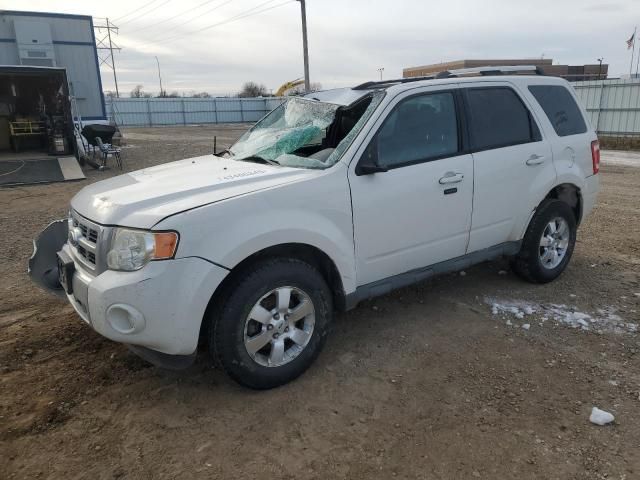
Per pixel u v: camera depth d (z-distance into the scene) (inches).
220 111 2079.2
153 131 1556.3
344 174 136.3
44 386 131.6
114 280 112.0
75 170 590.9
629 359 141.5
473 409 120.6
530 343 151.3
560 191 192.9
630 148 792.3
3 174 556.4
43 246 154.6
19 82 770.2
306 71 1139.9
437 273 161.8
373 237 142.6
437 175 152.6
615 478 98.3
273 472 101.9
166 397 127.0
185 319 112.9
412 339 155.1
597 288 192.2
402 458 105.0
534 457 104.5
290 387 130.8
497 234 175.0
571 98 201.0
